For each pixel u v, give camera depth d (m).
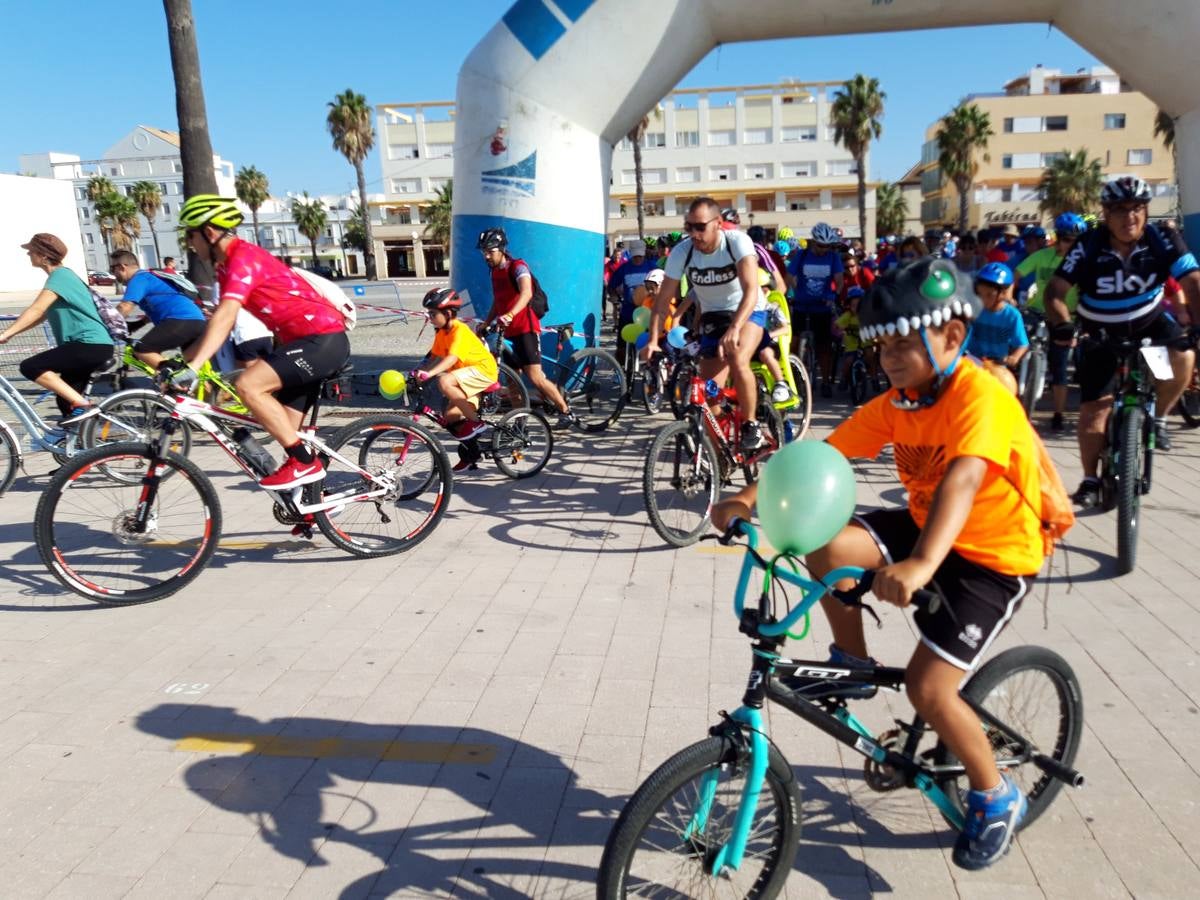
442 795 2.96
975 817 2.41
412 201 66.56
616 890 2.08
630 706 3.47
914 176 74.69
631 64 9.22
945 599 2.22
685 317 9.33
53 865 2.67
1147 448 4.68
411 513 5.86
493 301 8.87
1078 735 2.73
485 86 9.41
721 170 61.31
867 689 2.35
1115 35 8.70
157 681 3.78
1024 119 55.69
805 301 9.84
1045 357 7.83
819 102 59.78
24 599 4.71
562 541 5.38
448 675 3.76
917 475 2.36
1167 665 3.62
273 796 2.99
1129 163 55.41
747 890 2.39
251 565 5.13
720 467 5.68
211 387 6.75
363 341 17.08
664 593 4.55
